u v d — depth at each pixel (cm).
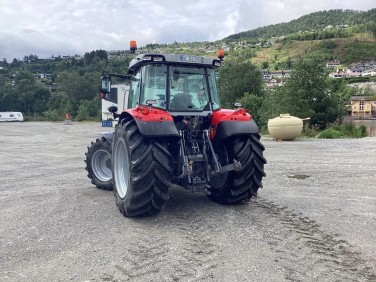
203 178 529
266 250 392
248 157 550
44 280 334
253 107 2816
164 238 432
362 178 796
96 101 6022
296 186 718
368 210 543
